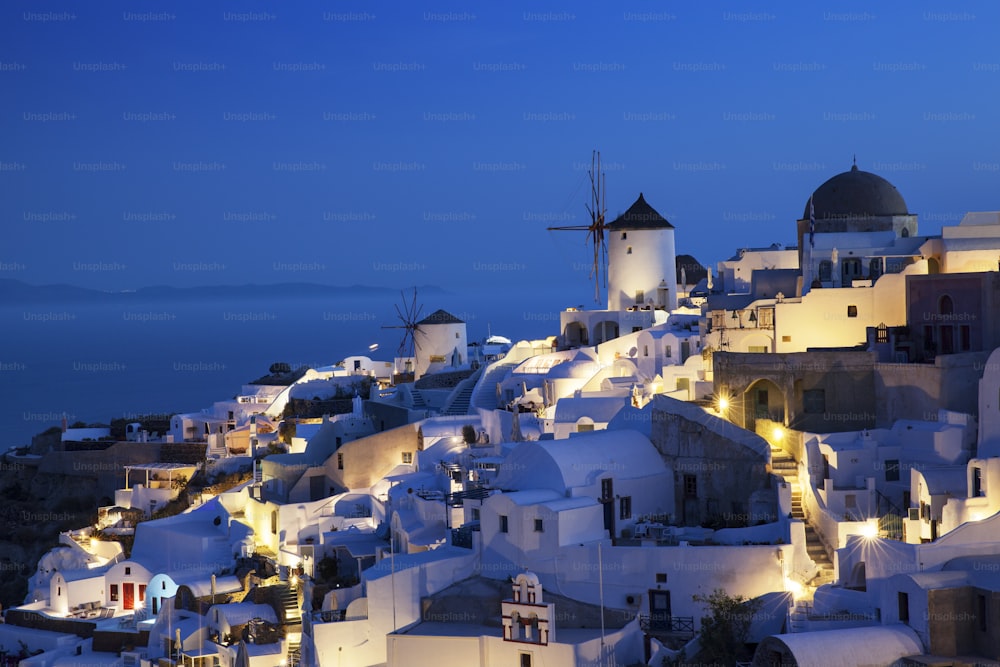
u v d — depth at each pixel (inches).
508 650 2356.1
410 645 2432.3
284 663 2741.1
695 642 2283.5
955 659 1977.1
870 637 2007.9
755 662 2050.9
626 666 2309.3
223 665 2844.5
